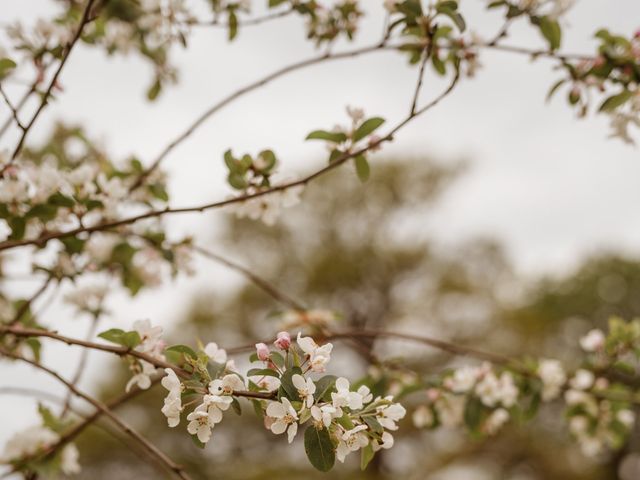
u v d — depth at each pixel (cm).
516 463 1138
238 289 1325
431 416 200
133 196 165
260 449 1170
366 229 1409
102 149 184
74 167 178
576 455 1200
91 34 162
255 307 1334
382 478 1020
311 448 108
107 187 154
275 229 1341
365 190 1366
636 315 1744
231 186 144
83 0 161
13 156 138
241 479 1031
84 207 146
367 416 110
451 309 1350
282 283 1373
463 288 1334
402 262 1376
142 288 173
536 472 1162
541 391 201
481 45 151
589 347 211
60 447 158
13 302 160
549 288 1753
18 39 147
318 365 110
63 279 152
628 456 1411
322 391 110
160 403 1065
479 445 1071
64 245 150
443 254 1432
